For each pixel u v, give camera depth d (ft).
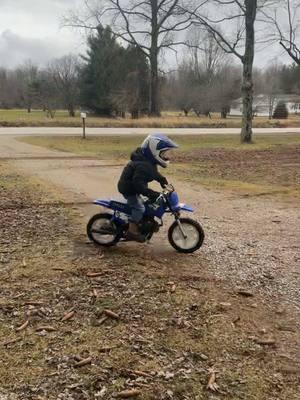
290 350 7.95
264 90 180.34
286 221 16.88
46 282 10.53
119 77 126.52
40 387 6.75
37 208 18.16
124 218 12.46
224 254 12.82
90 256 12.37
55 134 72.84
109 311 9.01
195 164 36.88
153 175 11.94
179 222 12.68
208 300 9.73
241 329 8.57
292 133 83.51
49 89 149.89
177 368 7.29
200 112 157.07
